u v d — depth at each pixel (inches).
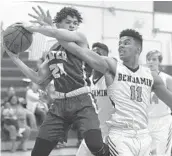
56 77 150.2
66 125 153.3
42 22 146.1
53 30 140.9
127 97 147.7
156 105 221.9
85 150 169.2
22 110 360.8
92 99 151.1
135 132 146.9
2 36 156.8
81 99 148.7
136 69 151.6
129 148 145.6
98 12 331.0
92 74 177.9
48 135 150.1
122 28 339.0
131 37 151.3
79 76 148.9
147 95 151.6
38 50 181.5
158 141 221.6
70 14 155.1
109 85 150.3
